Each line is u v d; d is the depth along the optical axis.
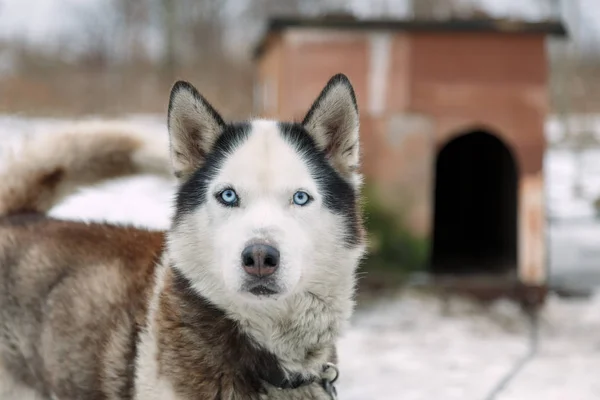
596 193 10.60
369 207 6.19
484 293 6.17
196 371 2.35
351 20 6.08
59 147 3.33
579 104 17.33
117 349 2.55
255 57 8.47
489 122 6.22
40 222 3.12
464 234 8.79
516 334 5.50
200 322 2.37
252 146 2.37
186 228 2.38
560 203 10.10
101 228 3.00
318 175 2.39
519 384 4.42
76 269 2.79
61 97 13.64
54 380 2.73
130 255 2.78
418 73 6.18
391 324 5.63
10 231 3.06
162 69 16.52
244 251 2.12
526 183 6.23
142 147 3.42
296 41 6.12
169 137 2.54
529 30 6.09
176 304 2.40
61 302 2.75
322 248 2.35
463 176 8.74
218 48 19.69
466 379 4.50
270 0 20.83
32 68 15.09
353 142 2.54
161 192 8.23
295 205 2.30
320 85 6.14
